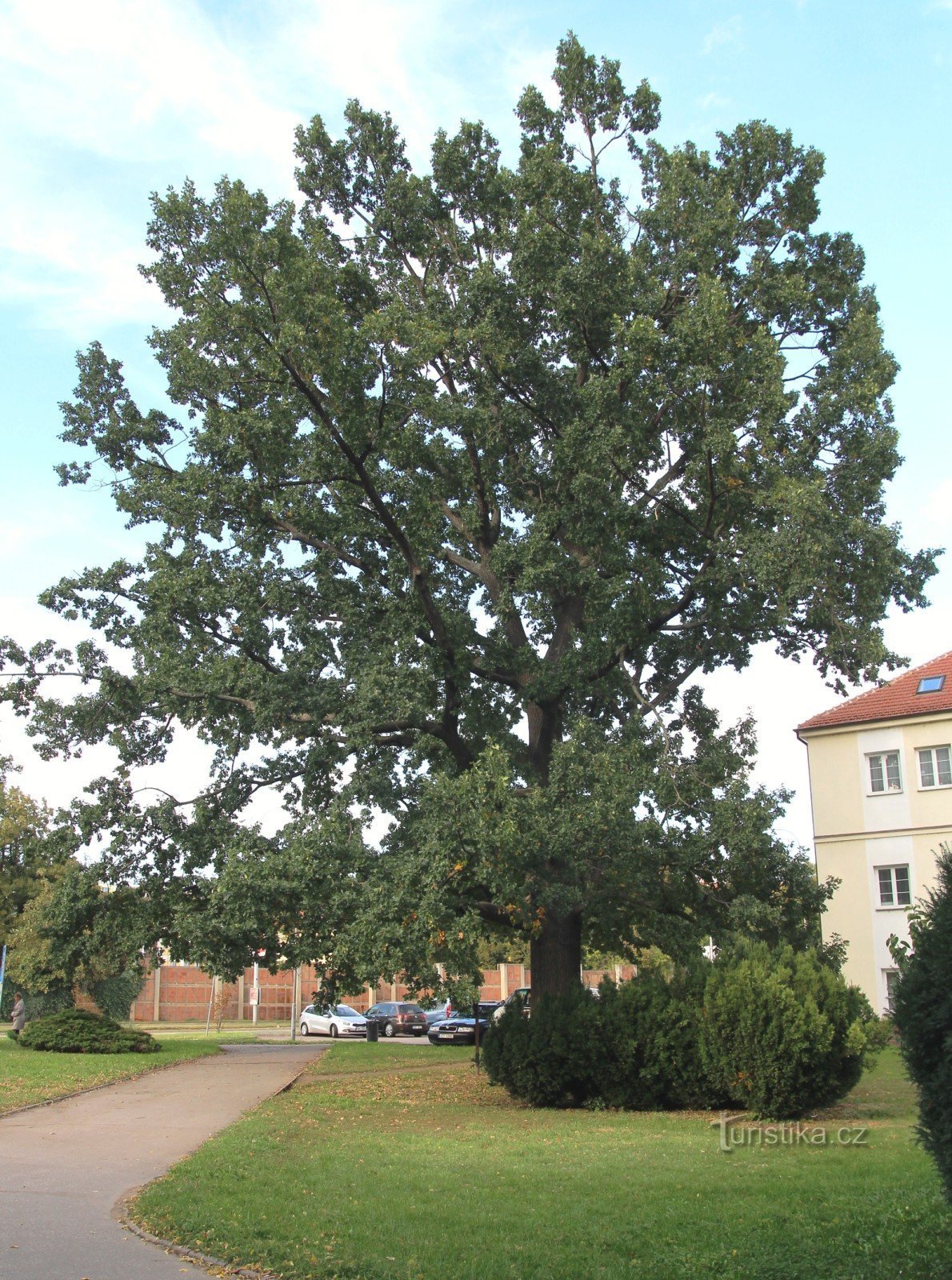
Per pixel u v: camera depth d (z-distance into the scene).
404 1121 15.20
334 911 15.77
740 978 15.45
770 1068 14.66
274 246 15.42
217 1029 45.81
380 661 18.14
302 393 16.42
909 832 31.69
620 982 17.98
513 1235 8.05
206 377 16.88
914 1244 7.45
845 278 20.06
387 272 21.64
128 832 18.19
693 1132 13.79
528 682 20.05
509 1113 16.16
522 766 20.31
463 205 21.91
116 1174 10.60
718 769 18.09
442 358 20.36
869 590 16.67
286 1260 7.31
